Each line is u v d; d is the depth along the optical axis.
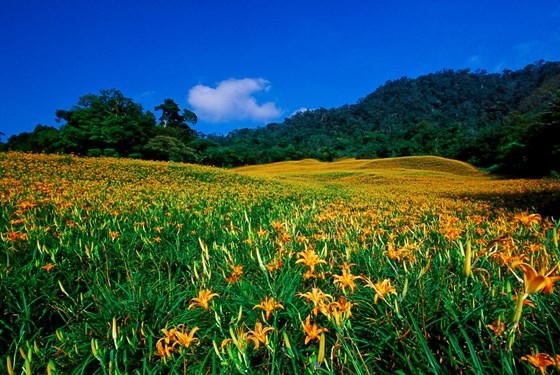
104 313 2.12
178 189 12.08
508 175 34.81
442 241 2.97
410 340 1.49
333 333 1.71
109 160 20.28
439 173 38.44
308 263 1.61
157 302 2.17
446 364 1.47
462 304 1.75
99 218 4.57
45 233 3.45
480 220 4.83
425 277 2.10
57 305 2.28
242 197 10.47
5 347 2.05
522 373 1.36
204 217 5.22
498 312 1.61
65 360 1.80
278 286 2.08
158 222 4.55
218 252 3.08
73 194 7.48
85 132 38.12
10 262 2.88
